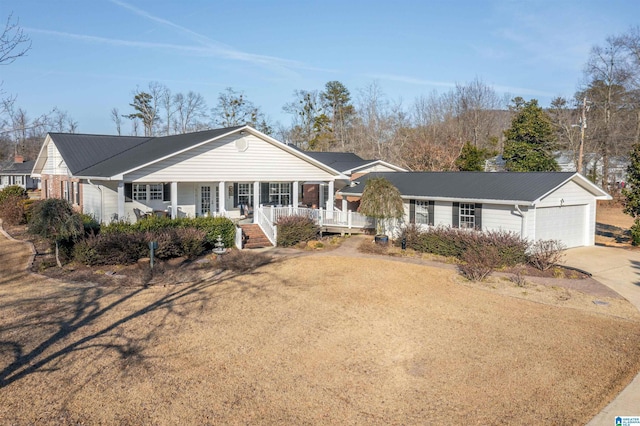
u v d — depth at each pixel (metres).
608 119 43.50
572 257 19.72
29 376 8.29
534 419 6.91
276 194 30.30
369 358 9.27
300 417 7.06
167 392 7.78
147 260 17.81
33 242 22.20
